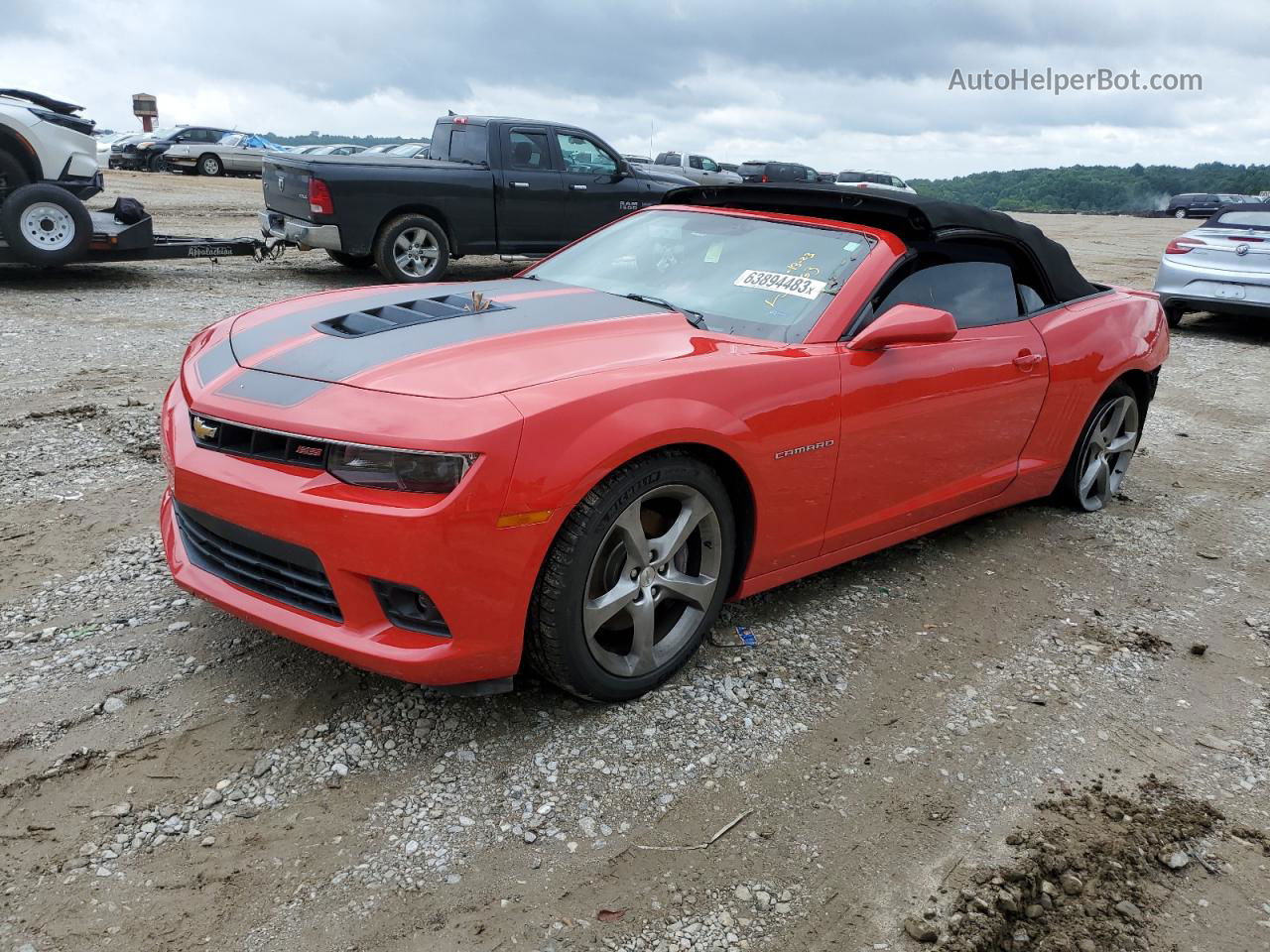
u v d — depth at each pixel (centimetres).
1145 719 310
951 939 215
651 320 323
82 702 274
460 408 245
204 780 247
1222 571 433
